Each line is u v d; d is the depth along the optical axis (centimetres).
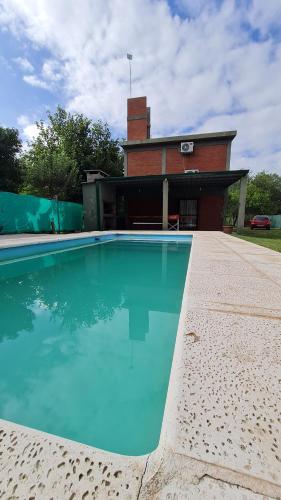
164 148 1302
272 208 2842
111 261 566
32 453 60
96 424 112
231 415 69
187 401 75
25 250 566
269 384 82
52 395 131
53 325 227
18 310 270
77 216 1312
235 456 57
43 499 50
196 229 1336
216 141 1238
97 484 52
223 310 147
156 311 264
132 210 1420
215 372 88
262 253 390
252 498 49
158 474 54
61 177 1240
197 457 57
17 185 1429
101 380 147
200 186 1264
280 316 139
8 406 124
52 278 413
